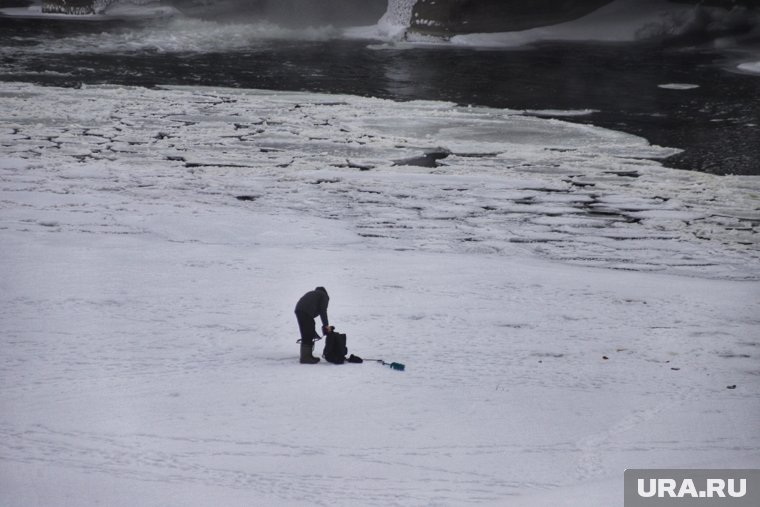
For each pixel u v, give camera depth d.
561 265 48.41
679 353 29.80
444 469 17.58
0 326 30.03
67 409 21.02
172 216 56.06
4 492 14.95
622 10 190.00
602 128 98.50
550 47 169.38
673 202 67.56
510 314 34.59
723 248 54.97
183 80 126.62
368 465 17.69
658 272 48.88
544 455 18.75
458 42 174.25
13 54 145.50
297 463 17.67
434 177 74.19
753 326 34.38
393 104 111.56
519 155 84.75
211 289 37.00
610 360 28.41
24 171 70.56
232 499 14.95
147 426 19.80
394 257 46.50
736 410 23.02
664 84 128.38
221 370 25.36
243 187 68.56
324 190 68.56
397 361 27.16
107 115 98.62
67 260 42.06
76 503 14.42
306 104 109.81
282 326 31.36
